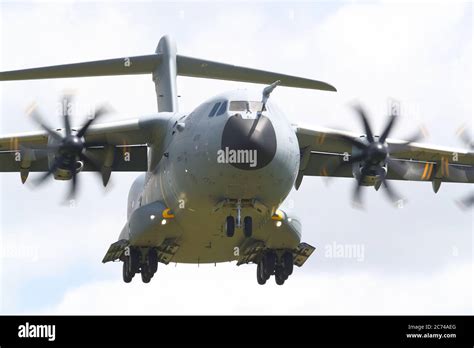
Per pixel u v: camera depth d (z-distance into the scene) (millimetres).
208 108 41094
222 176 39062
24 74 48625
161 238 44812
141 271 47094
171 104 50969
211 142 39312
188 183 41000
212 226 42719
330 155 51281
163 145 45562
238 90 40938
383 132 45375
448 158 52281
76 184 44750
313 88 51031
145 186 48281
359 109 45281
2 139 46875
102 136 46969
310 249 49000
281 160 39031
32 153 47031
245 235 41125
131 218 45312
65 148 43438
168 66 51500
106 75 50469
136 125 46281
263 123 39094
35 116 43781
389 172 53062
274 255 48094
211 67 52094
